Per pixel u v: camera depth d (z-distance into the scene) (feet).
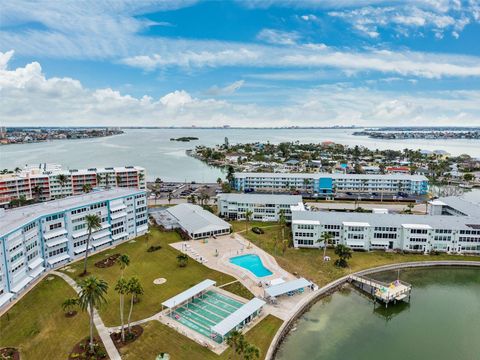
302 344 251.39
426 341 258.98
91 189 641.81
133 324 258.16
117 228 431.43
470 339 262.26
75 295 298.76
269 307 288.51
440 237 412.77
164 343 237.25
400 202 654.94
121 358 221.66
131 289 242.78
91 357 219.82
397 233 419.54
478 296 327.47
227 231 468.34
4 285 284.61
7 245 287.89
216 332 239.50
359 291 331.77
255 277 337.52
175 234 463.83
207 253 398.01
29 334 243.81
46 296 296.71
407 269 377.91
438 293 331.98
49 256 353.51
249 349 190.29
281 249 415.64
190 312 278.05
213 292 310.45
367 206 618.85
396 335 265.54
